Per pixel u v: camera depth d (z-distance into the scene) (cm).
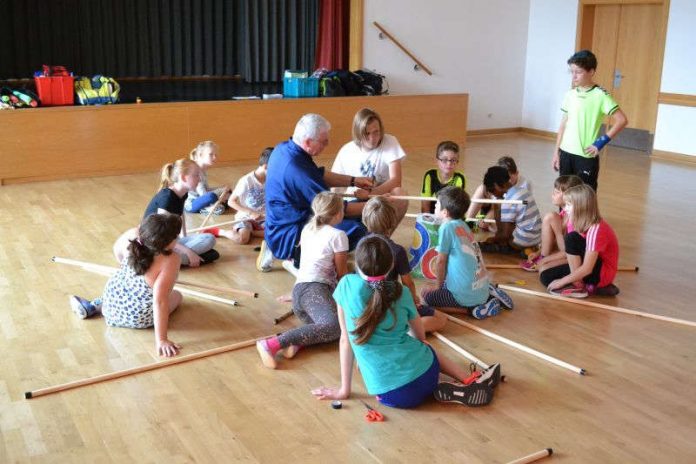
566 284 389
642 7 908
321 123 380
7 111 634
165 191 398
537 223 456
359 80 849
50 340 324
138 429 256
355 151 450
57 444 246
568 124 525
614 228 538
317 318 317
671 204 618
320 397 279
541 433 258
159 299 313
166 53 987
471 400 272
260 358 313
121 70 965
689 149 849
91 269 415
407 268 322
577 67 507
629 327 353
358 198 414
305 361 310
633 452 248
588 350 327
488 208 484
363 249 256
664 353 326
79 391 281
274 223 392
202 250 428
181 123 720
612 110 501
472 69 1007
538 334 343
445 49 977
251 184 483
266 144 773
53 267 420
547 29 1012
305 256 339
